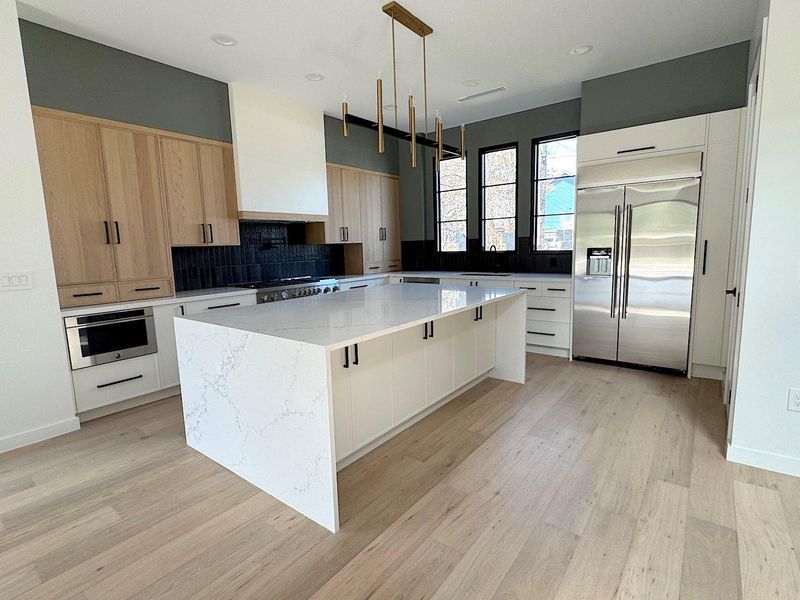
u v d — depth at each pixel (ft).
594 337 13.35
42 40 9.26
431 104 15.28
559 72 12.56
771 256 6.72
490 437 8.59
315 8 8.83
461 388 11.04
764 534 5.58
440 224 19.34
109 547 5.62
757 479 6.86
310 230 16.75
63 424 9.16
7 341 8.36
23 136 8.35
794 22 6.16
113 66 10.40
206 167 12.43
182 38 9.99
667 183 11.54
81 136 9.89
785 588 4.71
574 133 15.20
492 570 5.09
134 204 10.88
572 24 9.78
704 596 4.63
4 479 7.34
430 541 5.63
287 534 5.83
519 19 9.50
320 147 15.38
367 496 6.67
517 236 16.88
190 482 7.17
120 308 10.14
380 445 8.34
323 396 5.65
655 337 12.25
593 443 8.23
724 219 10.91
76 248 9.87
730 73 11.10
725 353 11.32
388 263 19.48
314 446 5.90
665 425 8.96
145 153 11.07
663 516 6.00
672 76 11.86
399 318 7.18
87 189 10.02
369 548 5.52
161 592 4.87
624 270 12.47
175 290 12.60
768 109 6.48
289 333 6.25
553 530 5.77
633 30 10.15
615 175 12.33
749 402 7.16
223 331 7.01
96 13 8.82
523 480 7.02
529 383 11.73
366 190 18.12
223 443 7.55
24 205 8.45
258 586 4.93
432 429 9.00
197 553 5.49
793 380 6.79
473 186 17.79
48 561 5.39
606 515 6.06
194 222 12.20
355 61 11.43
